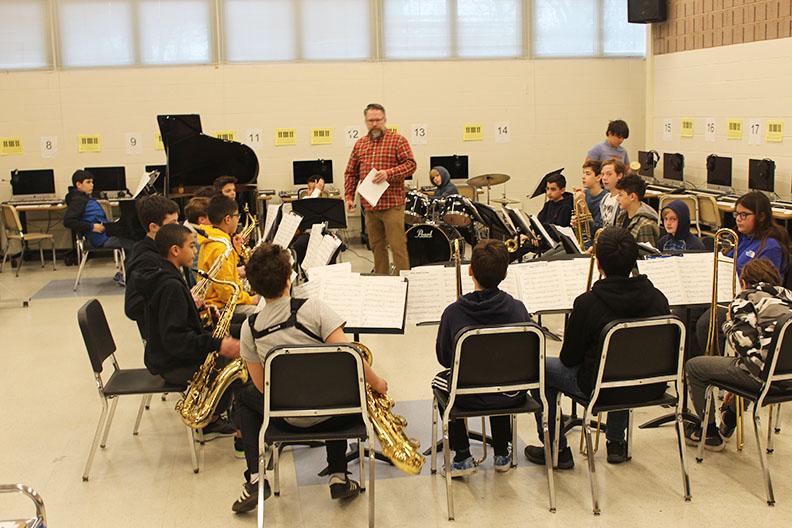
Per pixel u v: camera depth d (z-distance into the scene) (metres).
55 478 3.43
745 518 2.93
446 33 9.27
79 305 6.71
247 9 8.98
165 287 3.28
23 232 8.52
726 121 7.96
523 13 9.34
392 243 6.44
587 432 3.00
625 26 9.52
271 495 3.22
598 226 5.45
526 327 2.87
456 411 2.97
